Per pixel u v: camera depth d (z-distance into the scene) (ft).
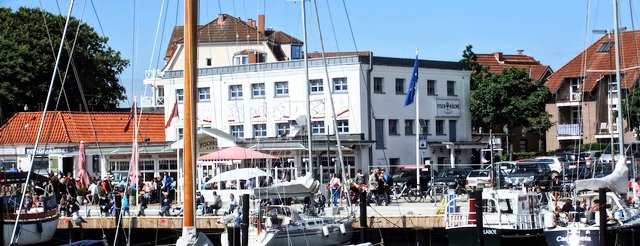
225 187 204.95
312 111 259.39
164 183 203.72
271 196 160.25
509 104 298.15
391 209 178.60
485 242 140.56
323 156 241.35
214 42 334.03
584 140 311.88
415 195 201.57
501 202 144.87
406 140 267.39
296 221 149.38
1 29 289.33
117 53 306.76
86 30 296.51
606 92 307.58
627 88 279.69
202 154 223.51
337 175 215.72
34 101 285.64
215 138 221.46
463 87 283.79
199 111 272.92
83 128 260.01
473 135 293.43
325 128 258.98
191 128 105.29
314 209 162.61
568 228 137.28
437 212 164.76
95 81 297.94
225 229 152.15
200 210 173.27
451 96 279.90
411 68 269.85
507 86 297.94
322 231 150.61
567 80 321.52
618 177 149.89
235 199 179.22
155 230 169.89
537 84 304.71
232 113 269.64
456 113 280.10
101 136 259.80
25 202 155.84
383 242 161.07
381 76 262.67
